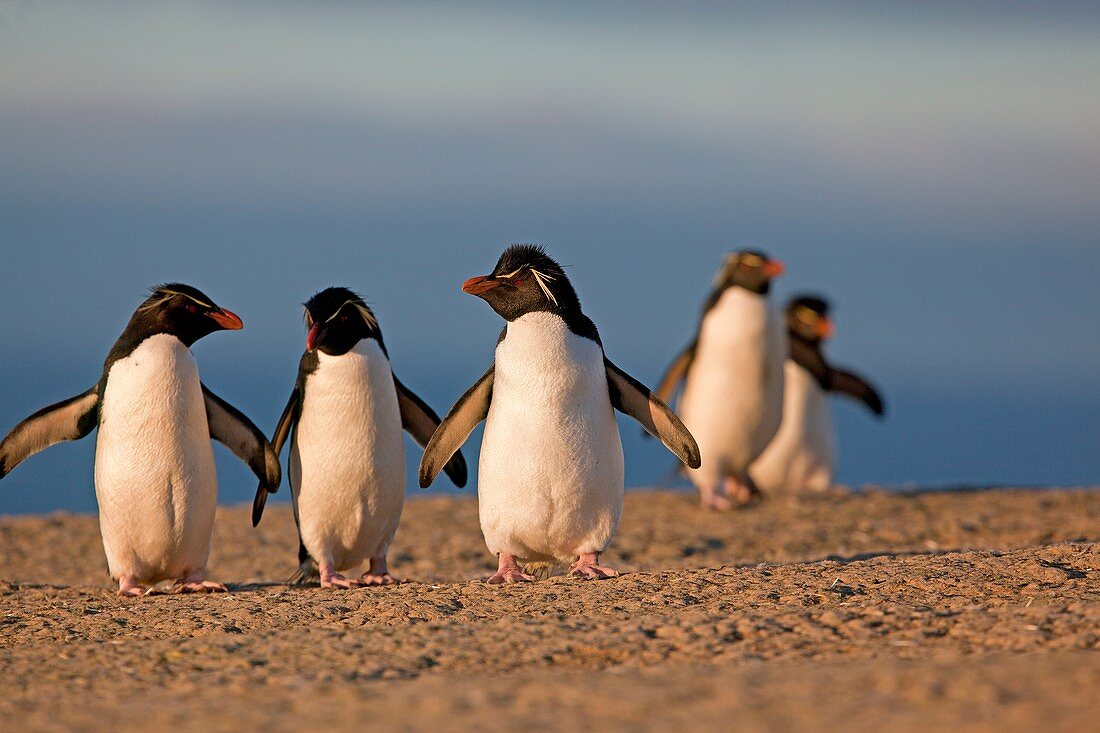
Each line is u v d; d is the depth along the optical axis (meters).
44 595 13.15
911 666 7.91
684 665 8.42
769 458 25.39
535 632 9.38
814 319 24.72
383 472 12.58
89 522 21.20
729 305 21.41
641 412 12.22
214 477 12.70
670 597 10.42
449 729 6.91
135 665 9.18
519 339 11.62
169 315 12.32
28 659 9.59
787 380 25.44
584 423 11.60
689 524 19.95
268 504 24.39
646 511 21.95
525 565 12.55
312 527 12.67
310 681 8.32
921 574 10.92
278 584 14.10
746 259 21.44
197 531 12.61
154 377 12.17
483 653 8.89
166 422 12.22
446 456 12.47
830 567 11.52
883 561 11.83
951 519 19.12
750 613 9.68
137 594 12.59
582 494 11.62
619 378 12.17
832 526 18.97
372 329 12.60
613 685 7.73
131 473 12.21
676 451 12.19
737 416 21.53
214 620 10.65
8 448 12.87
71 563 17.83
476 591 11.21
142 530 12.40
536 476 11.52
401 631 9.67
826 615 9.52
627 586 10.98
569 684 7.80
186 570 12.89
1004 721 6.65
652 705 7.24
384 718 7.21
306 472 12.52
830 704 7.10
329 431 12.38
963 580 10.68
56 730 7.34
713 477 21.88
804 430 25.27
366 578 13.01
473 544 18.55
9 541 19.41
